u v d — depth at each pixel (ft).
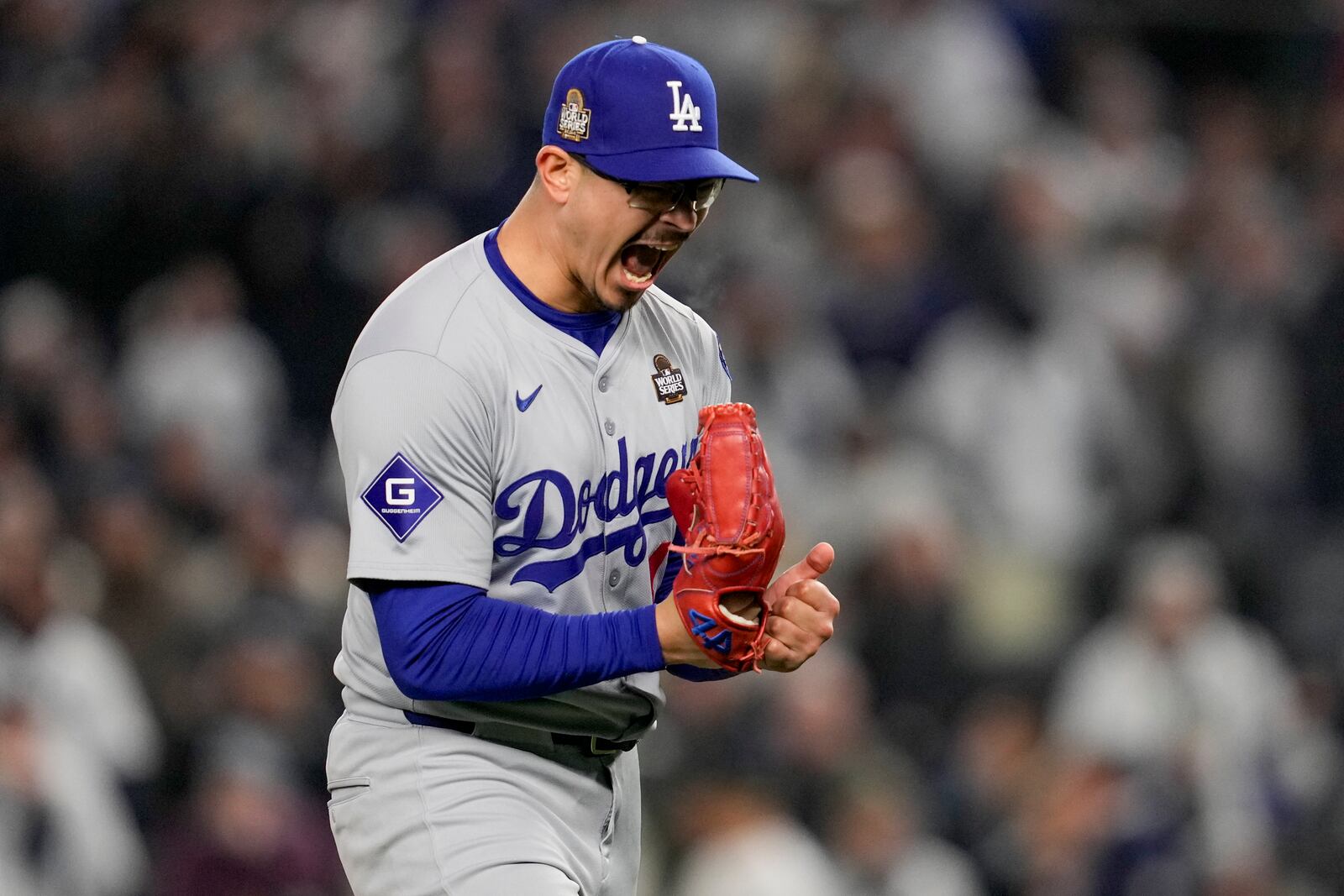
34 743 93.56
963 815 100.48
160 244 139.85
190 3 149.59
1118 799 98.68
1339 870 96.43
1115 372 126.62
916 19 143.64
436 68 139.13
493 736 42.42
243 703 101.65
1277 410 130.11
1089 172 141.49
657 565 43.91
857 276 127.13
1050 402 123.54
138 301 139.95
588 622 39.86
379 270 132.87
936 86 141.18
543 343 41.04
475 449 40.06
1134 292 130.72
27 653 97.19
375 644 42.09
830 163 135.95
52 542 113.09
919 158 137.59
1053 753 103.50
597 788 44.19
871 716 107.96
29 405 128.47
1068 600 117.70
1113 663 106.32
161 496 118.52
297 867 96.43
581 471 41.29
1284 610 118.21
